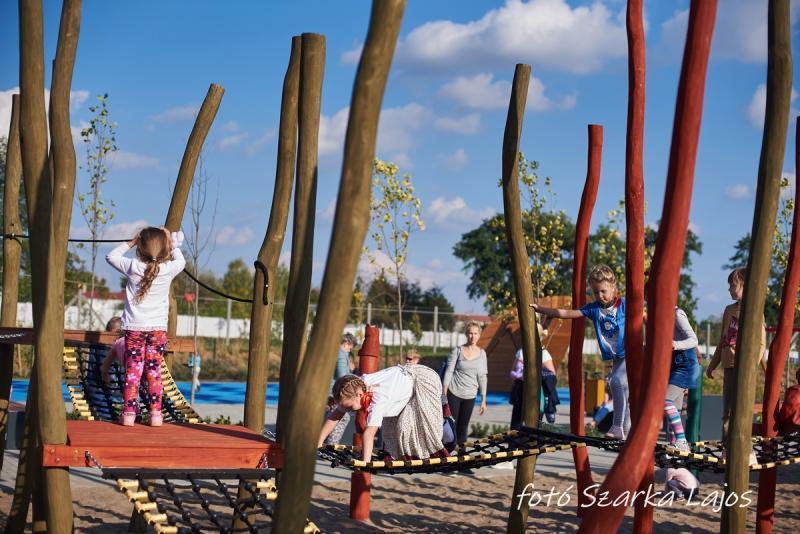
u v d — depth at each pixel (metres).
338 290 2.88
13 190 8.52
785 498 10.13
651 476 6.48
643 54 5.59
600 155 7.86
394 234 21.75
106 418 7.29
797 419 7.02
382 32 2.81
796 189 6.73
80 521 7.88
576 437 6.45
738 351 5.39
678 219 2.86
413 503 9.49
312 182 5.55
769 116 5.21
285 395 5.56
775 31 5.14
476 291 75.06
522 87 6.78
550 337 24.06
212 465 5.17
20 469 6.96
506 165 6.86
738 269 8.11
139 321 6.22
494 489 10.44
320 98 5.52
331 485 10.46
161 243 6.34
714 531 8.23
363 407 7.16
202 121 7.94
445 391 11.99
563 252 65.25
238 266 61.66
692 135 2.88
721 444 7.50
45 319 4.72
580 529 2.78
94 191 21.47
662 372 2.82
